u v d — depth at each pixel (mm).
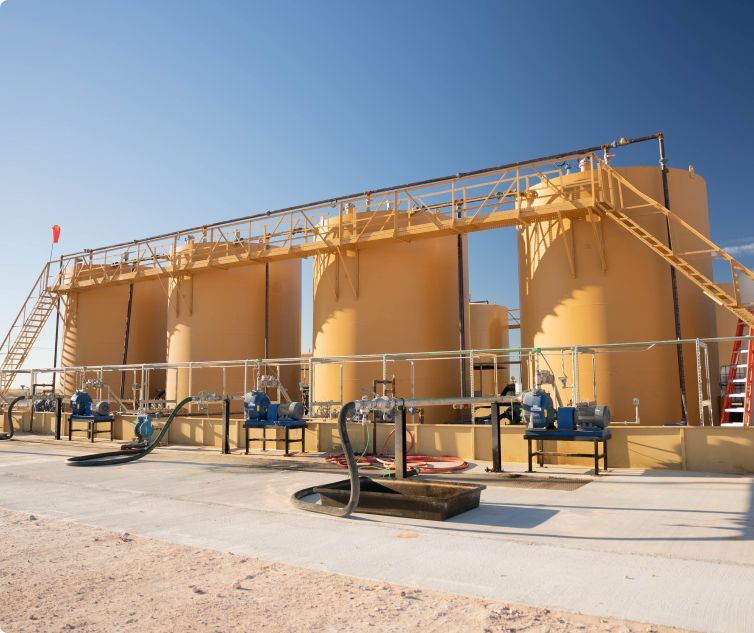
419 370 23797
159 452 17359
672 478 11445
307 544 6539
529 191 21047
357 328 24266
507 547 6355
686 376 19281
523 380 21594
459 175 21547
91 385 23062
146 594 4949
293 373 32094
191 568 5660
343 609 4543
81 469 13648
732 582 5094
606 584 5062
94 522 7848
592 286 19719
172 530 7312
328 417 21266
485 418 21703
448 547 6371
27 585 5211
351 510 8008
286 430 16094
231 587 5094
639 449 12930
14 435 24203
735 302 16688
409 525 7520
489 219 20781
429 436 15312
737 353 17672
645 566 5602
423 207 22969
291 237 25875
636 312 19250
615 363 19219
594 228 19391
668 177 20328
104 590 5059
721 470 12117
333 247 24438
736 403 18719
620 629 4109
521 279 22125
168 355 30141
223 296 29578
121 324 35250
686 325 19594
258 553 6180
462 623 4234
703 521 7664
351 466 8086
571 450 13641
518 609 4496
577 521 7734
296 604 4668
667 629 4109
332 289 25109
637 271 19438
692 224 20516
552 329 20250
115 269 34062
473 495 8523
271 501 9430
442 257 25578
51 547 6512
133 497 9844
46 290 34844
